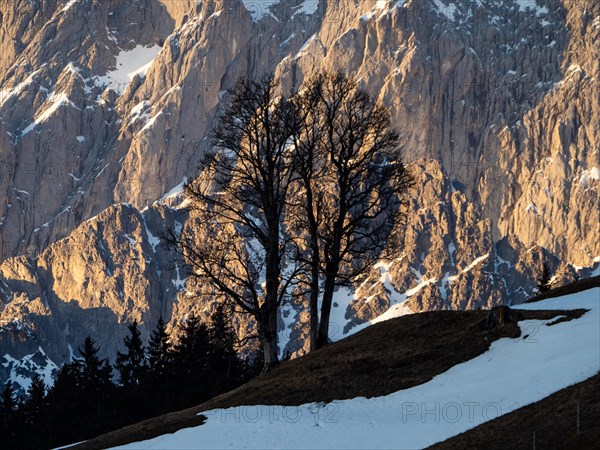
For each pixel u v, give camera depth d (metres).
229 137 122.44
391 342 114.62
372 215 123.38
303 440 96.31
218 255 122.75
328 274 122.19
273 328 121.06
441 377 104.00
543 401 91.62
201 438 100.81
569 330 104.31
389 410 99.56
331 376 109.88
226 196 123.00
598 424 84.31
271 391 111.00
